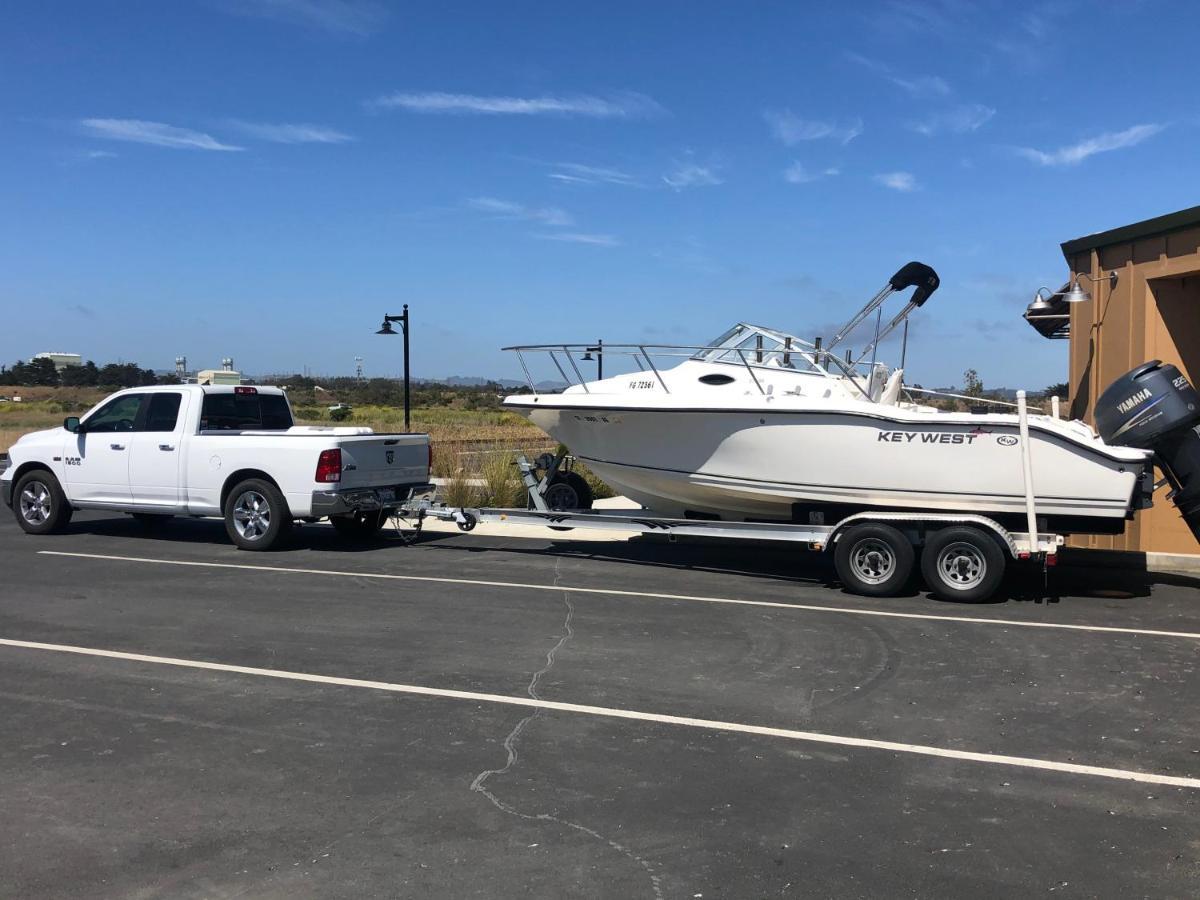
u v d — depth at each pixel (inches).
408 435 484.7
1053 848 156.8
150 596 349.7
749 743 203.5
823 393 398.0
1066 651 277.0
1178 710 224.8
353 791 178.2
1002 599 351.3
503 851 155.3
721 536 386.9
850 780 184.1
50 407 2310.5
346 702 229.6
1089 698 233.6
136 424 485.7
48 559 431.2
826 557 444.5
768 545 469.1
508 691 238.4
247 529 457.4
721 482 393.7
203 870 148.8
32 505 508.7
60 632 296.0
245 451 451.8
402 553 453.4
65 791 178.2
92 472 490.3
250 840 158.7
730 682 246.2
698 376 416.8
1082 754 197.6
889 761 193.6
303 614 321.4
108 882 145.3
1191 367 410.0
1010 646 282.4
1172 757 196.1
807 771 188.4
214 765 190.5
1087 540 432.8
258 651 274.7
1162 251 402.6
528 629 301.6
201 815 168.1
